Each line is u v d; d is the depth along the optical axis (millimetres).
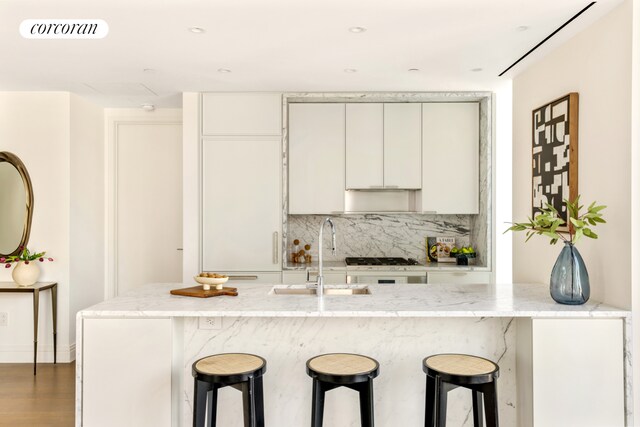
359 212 4430
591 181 2645
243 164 4270
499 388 2564
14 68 3490
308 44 3002
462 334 2562
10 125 4203
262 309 2297
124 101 4586
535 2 2393
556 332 2295
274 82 3926
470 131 4434
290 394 2539
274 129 4262
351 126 4406
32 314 4215
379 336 2545
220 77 3760
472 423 2541
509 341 2568
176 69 3535
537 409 2299
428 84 3984
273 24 2672
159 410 2264
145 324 2264
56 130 4203
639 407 2293
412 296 2676
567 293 2426
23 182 4184
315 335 2541
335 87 4090
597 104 2602
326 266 4309
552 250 3070
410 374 2545
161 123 4930
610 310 2326
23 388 3598
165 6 2436
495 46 3037
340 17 2584
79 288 4406
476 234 4594
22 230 4184
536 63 3346
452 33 2816
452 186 4430
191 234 4262
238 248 4281
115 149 4926
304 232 4812
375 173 4414
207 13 2523
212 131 4258
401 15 2557
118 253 4957
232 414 2525
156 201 4957
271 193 4281
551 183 3027
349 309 2303
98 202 4789
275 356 2535
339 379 1992
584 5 2430
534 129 3285
